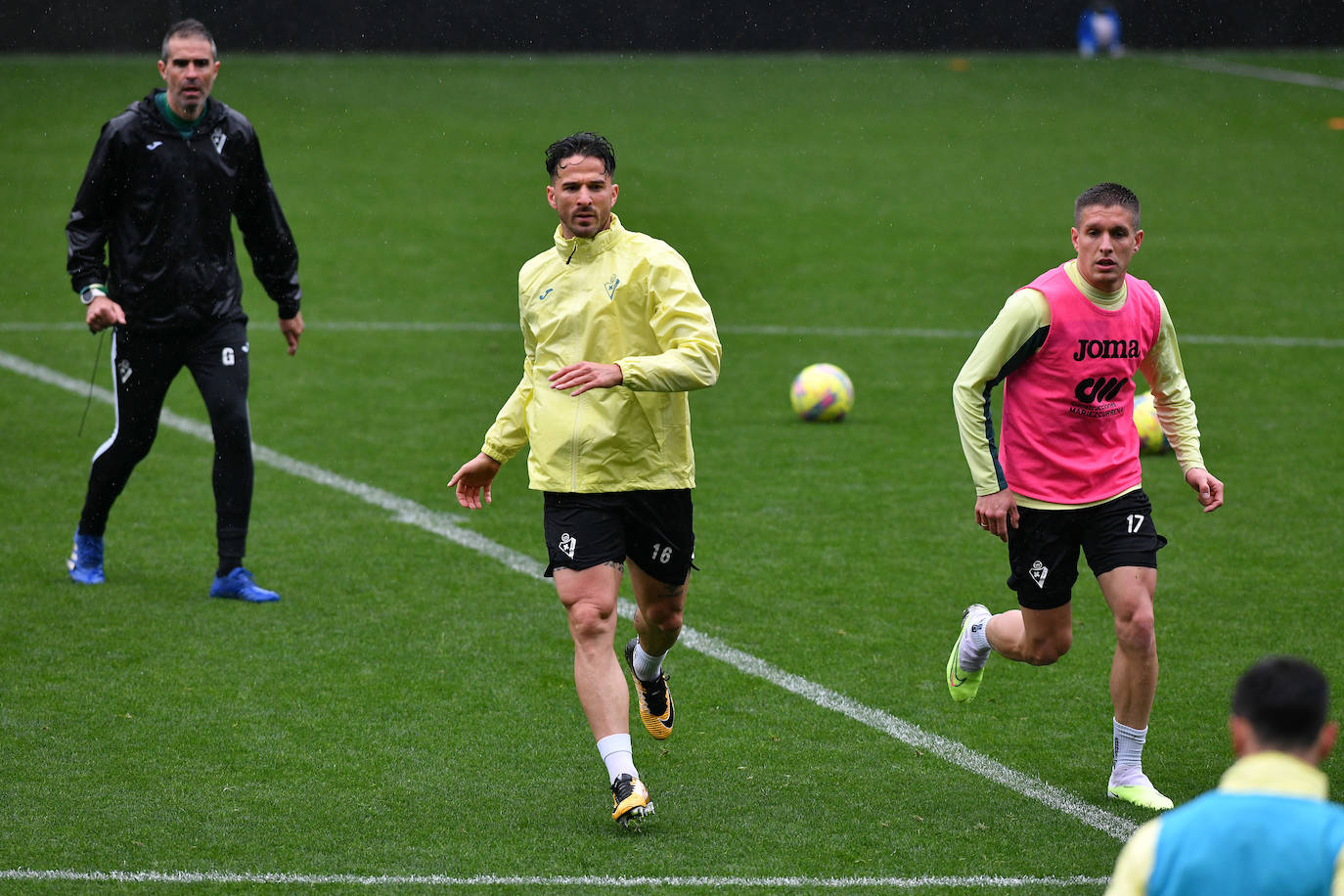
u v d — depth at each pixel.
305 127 88.88
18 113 87.25
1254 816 8.40
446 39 116.25
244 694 20.33
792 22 121.50
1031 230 68.81
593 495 16.56
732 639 22.84
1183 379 17.80
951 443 36.16
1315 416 39.03
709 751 18.59
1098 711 20.03
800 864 15.27
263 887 14.59
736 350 47.22
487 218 69.06
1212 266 61.16
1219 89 109.62
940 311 53.44
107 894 14.38
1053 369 16.86
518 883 14.73
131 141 23.44
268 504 30.50
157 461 33.72
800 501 31.00
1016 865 15.30
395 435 36.62
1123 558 16.78
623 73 110.12
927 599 24.86
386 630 23.12
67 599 24.30
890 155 86.81
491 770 17.88
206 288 24.22
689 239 65.56
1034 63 119.75
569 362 16.72
